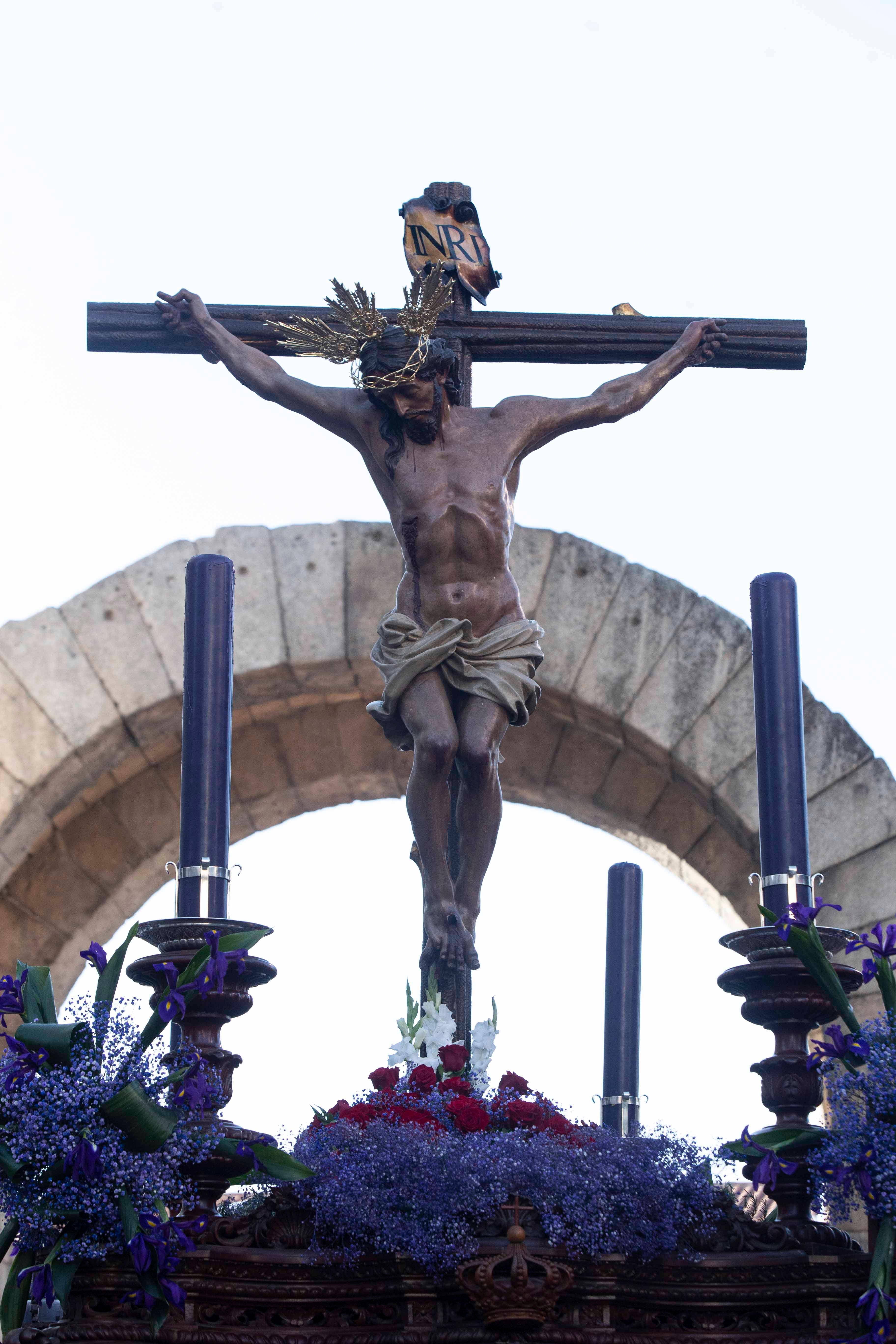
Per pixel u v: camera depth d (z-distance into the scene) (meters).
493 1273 5.37
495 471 7.53
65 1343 5.38
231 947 6.11
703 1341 5.65
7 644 13.66
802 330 8.28
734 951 6.57
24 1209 5.55
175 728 13.89
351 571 14.00
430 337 7.62
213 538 14.10
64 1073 5.61
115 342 7.96
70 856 14.37
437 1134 5.71
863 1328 5.63
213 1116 5.90
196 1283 5.54
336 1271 5.65
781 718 6.80
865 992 12.09
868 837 12.77
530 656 7.27
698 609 13.82
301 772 14.85
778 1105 6.18
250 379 7.81
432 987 6.73
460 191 8.51
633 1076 9.09
